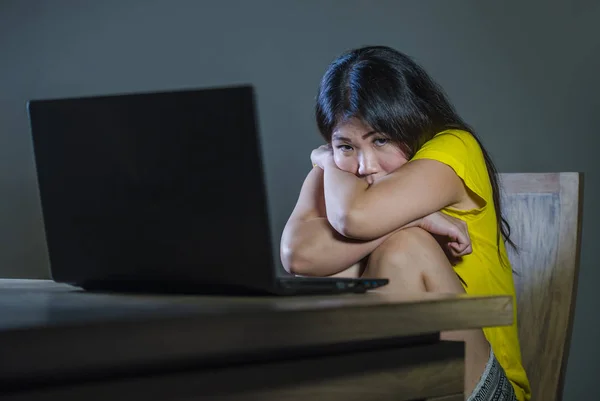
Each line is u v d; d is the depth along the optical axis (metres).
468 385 1.24
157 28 3.39
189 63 3.37
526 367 1.89
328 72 1.65
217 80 3.35
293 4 3.29
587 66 3.02
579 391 2.95
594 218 2.99
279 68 3.30
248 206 0.84
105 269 0.97
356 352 0.81
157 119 0.87
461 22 3.14
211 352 0.66
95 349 0.61
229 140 0.83
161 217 0.90
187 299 0.85
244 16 3.32
